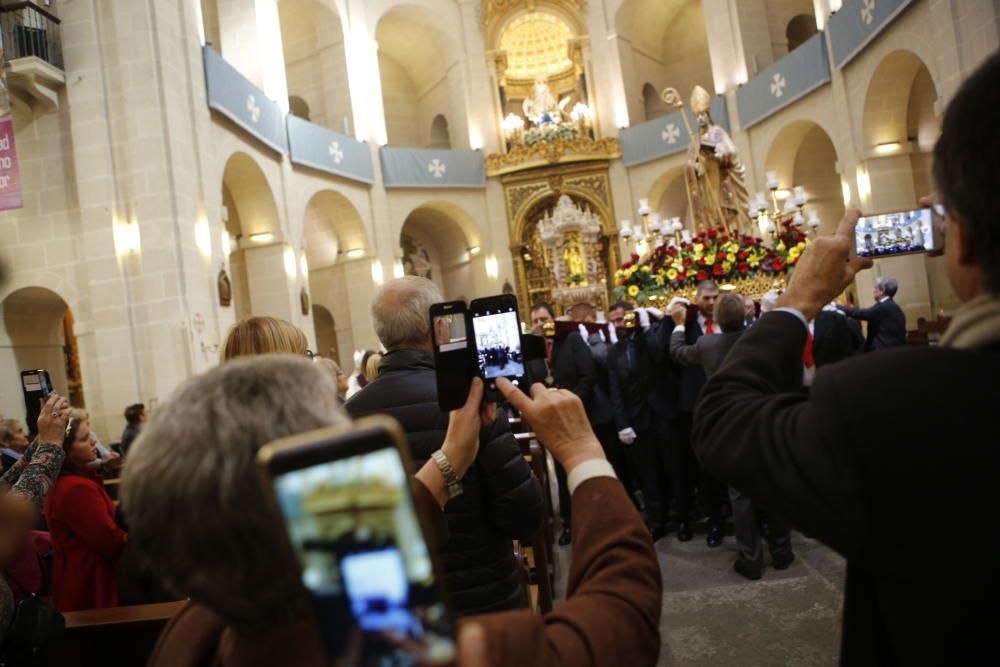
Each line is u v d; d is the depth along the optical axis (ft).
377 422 1.98
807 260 4.09
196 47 36.65
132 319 32.30
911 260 41.19
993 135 2.64
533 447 14.99
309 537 1.96
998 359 2.65
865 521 2.74
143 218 32.42
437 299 7.49
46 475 7.86
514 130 66.95
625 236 40.22
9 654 6.35
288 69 62.28
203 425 2.51
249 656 2.53
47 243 33.17
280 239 46.55
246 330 7.88
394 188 60.64
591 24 67.10
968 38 32.63
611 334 22.50
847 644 3.22
